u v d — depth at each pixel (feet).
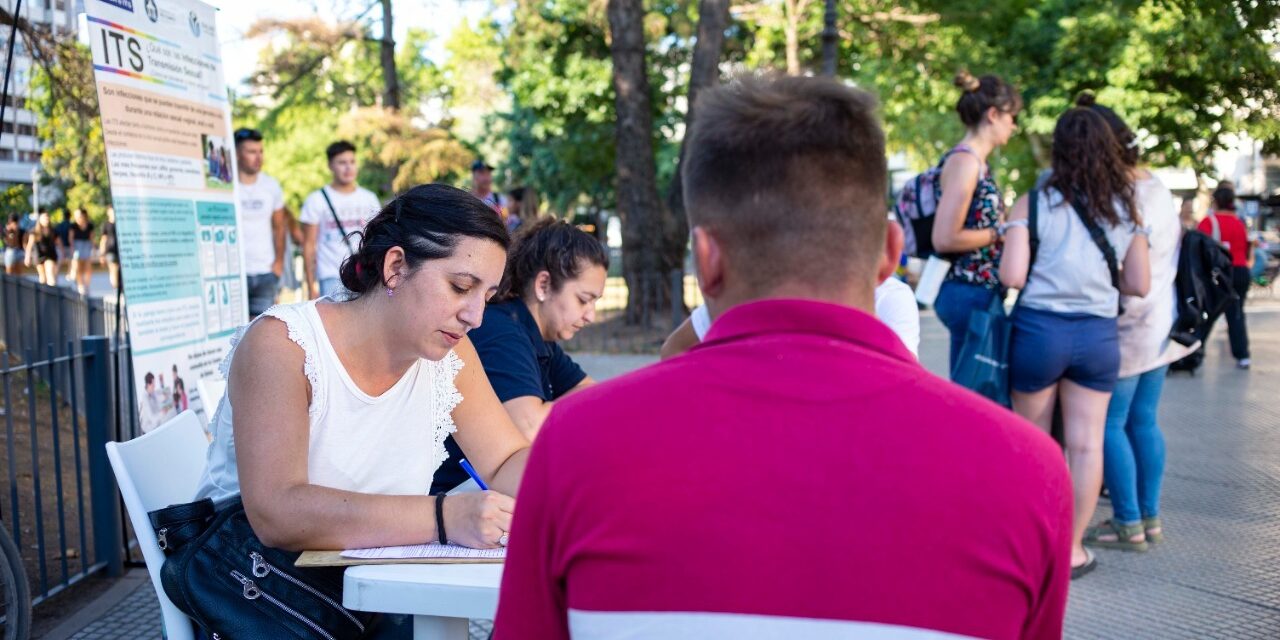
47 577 13.61
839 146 3.89
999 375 13.25
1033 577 3.64
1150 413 15.08
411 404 7.25
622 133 43.50
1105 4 53.36
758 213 3.91
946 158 14.16
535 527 3.84
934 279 13.99
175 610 7.10
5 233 37.29
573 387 11.19
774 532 3.49
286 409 6.61
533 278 9.98
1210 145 57.62
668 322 43.47
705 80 39.99
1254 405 25.66
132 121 13.42
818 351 3.78
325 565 6.18
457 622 6.19
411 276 6.70
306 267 26.78
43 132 25.66
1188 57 51.21
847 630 3.44
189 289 14.84
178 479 8.36
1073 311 12.87
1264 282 63.00
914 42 58.54
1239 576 13.82
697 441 3.60
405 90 94.07
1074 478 13.53
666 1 63.46
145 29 13.79
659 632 3.51
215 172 15.83
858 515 3.50
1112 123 12.85
